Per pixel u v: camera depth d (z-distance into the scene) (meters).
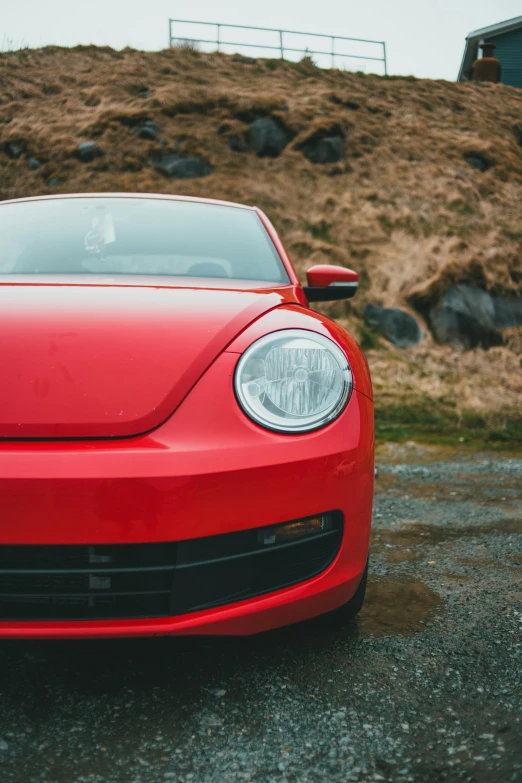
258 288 1.97
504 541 2.84
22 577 1.39
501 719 1.42
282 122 15.16
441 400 7.36
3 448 1.37
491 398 7.66
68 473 1.33
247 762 1.26
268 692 1.52
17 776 1.21
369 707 1.46
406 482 4.14
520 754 1.29
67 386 1.44
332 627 1.89
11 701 1.47
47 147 14.56
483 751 1.30
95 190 13.19
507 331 9.82
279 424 1.48
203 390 1.47
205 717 1.42
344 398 1.58
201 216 2.58
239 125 15.09
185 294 1.77
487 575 2.39
